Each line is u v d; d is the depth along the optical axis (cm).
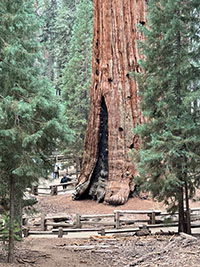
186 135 1134
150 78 1209
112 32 2002
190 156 1105
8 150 749
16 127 735
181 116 1120
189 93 1112
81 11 3158
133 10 1992
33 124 784
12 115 733
